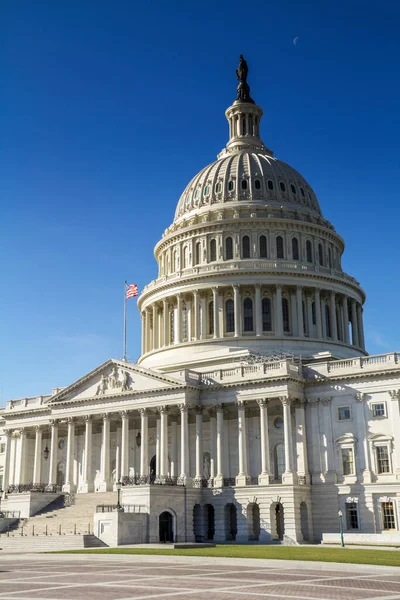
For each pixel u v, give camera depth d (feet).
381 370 287.69
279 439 307.37
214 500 299.58
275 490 285.43
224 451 313.53
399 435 280.51
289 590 105.19
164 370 372.38
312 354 363.97
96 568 150.20
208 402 315.37
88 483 333.83
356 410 292.20
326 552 191.72
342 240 435.12
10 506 323.37
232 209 412.16
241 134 471.62
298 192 431.02
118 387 333.21
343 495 285.84
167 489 285.02
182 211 440.04
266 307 388.78
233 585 112.27
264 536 283.18
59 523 289.33
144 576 129.18
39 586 112.88
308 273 388.37
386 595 99.09
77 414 344.28
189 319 396.78
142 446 319.27
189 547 222.89
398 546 227.61
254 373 306.76
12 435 387.14
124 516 259.80
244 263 393.29
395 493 274.57
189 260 414.41
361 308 422.41
